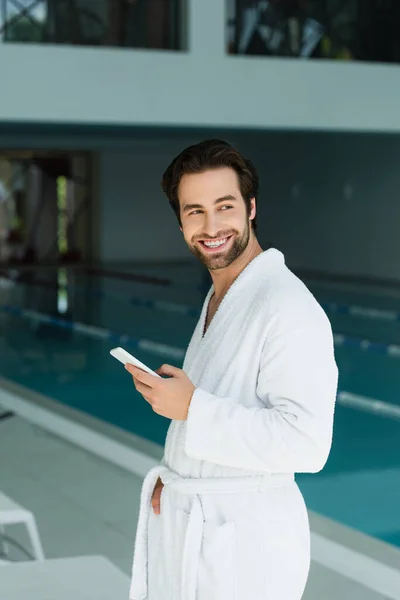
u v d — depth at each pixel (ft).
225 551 5.02
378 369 27.86
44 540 12.37
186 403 4.94
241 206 5.17
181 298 45.21
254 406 5.11
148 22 30.01
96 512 13.61
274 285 5.14
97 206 65.82
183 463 5.28
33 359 29.01
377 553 11.82
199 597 5.09
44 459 16.56
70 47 28.48
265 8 31.53
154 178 66.33
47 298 45.85
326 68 31.81
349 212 54.24
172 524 5.28
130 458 16.49
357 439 19.76
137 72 29.32
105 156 64.95
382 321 37.37
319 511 14.85
